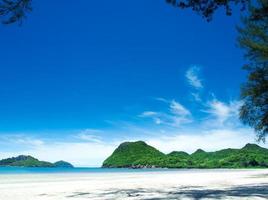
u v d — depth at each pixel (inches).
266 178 1321.4
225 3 522.9
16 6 472.7
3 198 563.5
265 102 1247.5
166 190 712.4
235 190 668.7
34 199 546.9
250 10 639.1
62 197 577.3
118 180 1267.2
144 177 1624.0
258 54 1207.6
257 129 1317.7
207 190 685.9
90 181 1187.3
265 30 1172.5
